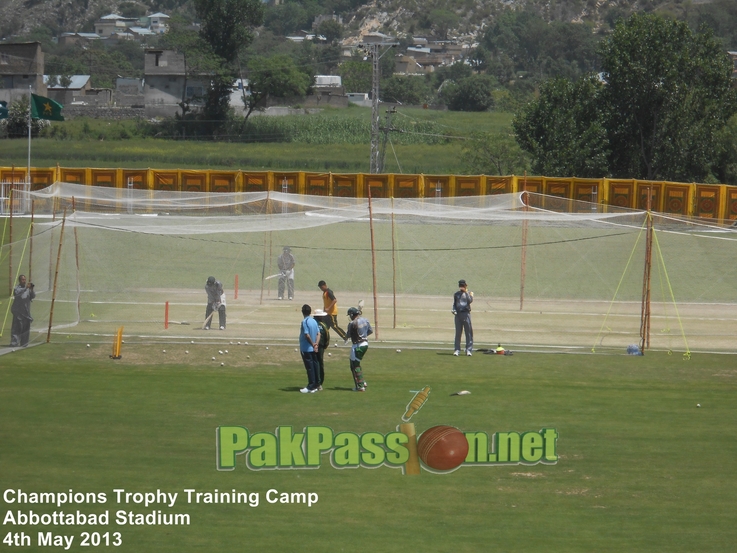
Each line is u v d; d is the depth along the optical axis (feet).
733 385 133.39
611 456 97.30
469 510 81.35
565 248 274.36
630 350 157.07
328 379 134.72
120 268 250.16
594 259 263.90
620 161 469.16
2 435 101.14
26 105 634.84
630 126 460.96
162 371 138.92
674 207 342.64
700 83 458.50
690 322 193.36
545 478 90.02
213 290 175.52
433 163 609.83
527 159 528.22
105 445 98.02
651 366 147.02
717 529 77.10
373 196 353.92
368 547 72.59
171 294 222.28
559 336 172.76
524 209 251.60
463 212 202.49
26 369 138.51
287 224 207.31
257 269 255.91
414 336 171.83
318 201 275.59
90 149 607.37
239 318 188.85
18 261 237.45
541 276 248.73
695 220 279.90
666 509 81.92
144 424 106.42
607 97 461.78
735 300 225.15
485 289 237.45
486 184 349.41
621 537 75.20
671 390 129.39
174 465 92.07
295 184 355.56
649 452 98.63
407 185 352.49
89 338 164.86
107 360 146.82
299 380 133.49
